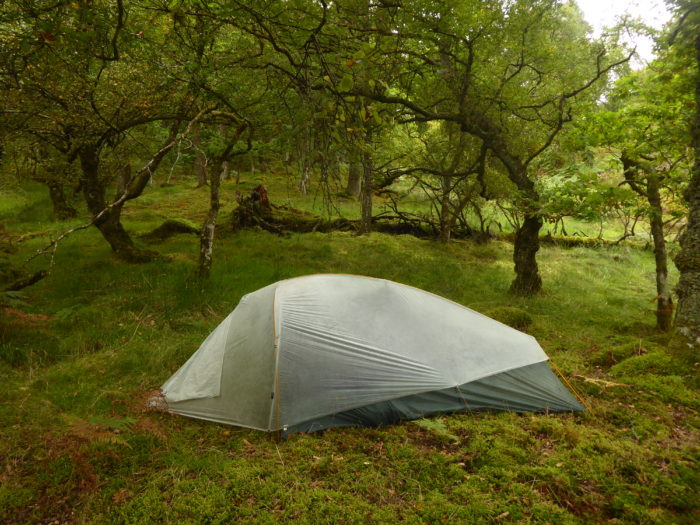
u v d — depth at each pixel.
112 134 8.16
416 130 13.05
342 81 2.90
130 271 8.97
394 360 4.54
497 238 15.19
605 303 9.04
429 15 7.20
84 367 5.26
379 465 3.63
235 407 4.33
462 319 5.18
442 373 4.57
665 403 4.80
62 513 3.07
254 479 3.45
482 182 10.16
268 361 4.32
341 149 3.29
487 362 4.79
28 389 4.67
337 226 14.45
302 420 4.16
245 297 5.15
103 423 3.56
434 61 7.48
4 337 5.76
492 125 9.16
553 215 8.09
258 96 7.08
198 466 3.59
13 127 6.98
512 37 8.38
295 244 12.16
